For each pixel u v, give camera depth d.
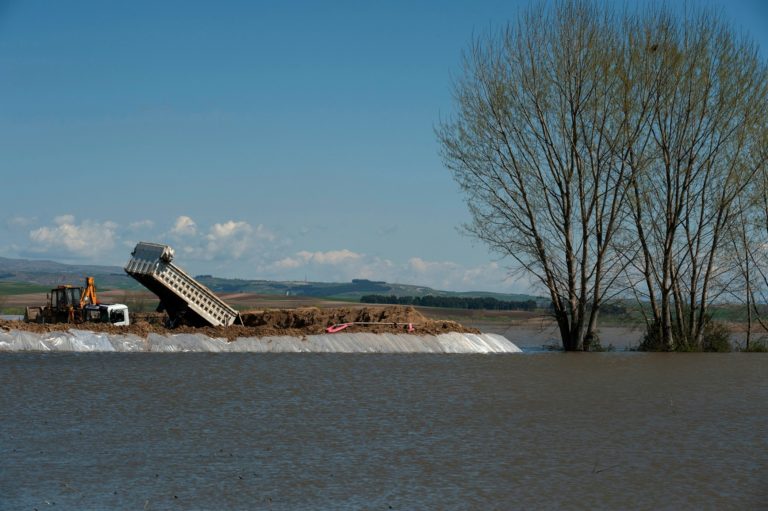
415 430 22.59
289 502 15.70
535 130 49.91
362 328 51.03
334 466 18.44
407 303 190.50
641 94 48.94
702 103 49.22
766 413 25.78
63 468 17.94
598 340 51.94
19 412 24.39
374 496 16.14
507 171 50.38
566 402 27.89
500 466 18.56
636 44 49.53
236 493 16.25
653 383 33.50
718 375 36.69
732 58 49.47
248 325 56.09
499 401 28.03
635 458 19.39
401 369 37.81
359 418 24.34
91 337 43.97
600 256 50.38
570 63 48.94
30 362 37.06
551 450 20.20
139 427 22.44
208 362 38.81
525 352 51.03
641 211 50.47
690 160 49.53
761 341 53.28
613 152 48.50
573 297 51.34
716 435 22.16
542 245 50.62
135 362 38.03
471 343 51.78
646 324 53.38
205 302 50.59
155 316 56.47
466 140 50.59
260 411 25.31
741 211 50.72
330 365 38.91
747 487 16.88
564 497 16.16
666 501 15.92
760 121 49.50
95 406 25.67
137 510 15.12
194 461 18.73
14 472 17.55
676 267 51.03
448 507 15.48
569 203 50.16
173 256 48.44
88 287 50.44
